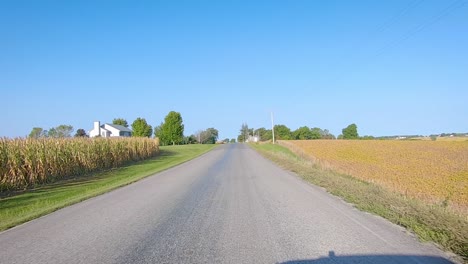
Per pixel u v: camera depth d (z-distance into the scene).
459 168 25.38
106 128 86.25
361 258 5.53
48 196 14.16
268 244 6.41
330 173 19.62
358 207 9.66
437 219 7.52
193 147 71.50
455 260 5.34
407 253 5.70
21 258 6.03
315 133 140.25
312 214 8.88
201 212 9.41
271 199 11.28
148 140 40.47
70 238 7.19
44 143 19.78
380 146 51.09
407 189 15.02
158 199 11.79
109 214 9.53
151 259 5.73
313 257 5.64
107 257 5.89
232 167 25.00
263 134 151.88
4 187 16.31
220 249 6.18
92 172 23.95
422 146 48.41
